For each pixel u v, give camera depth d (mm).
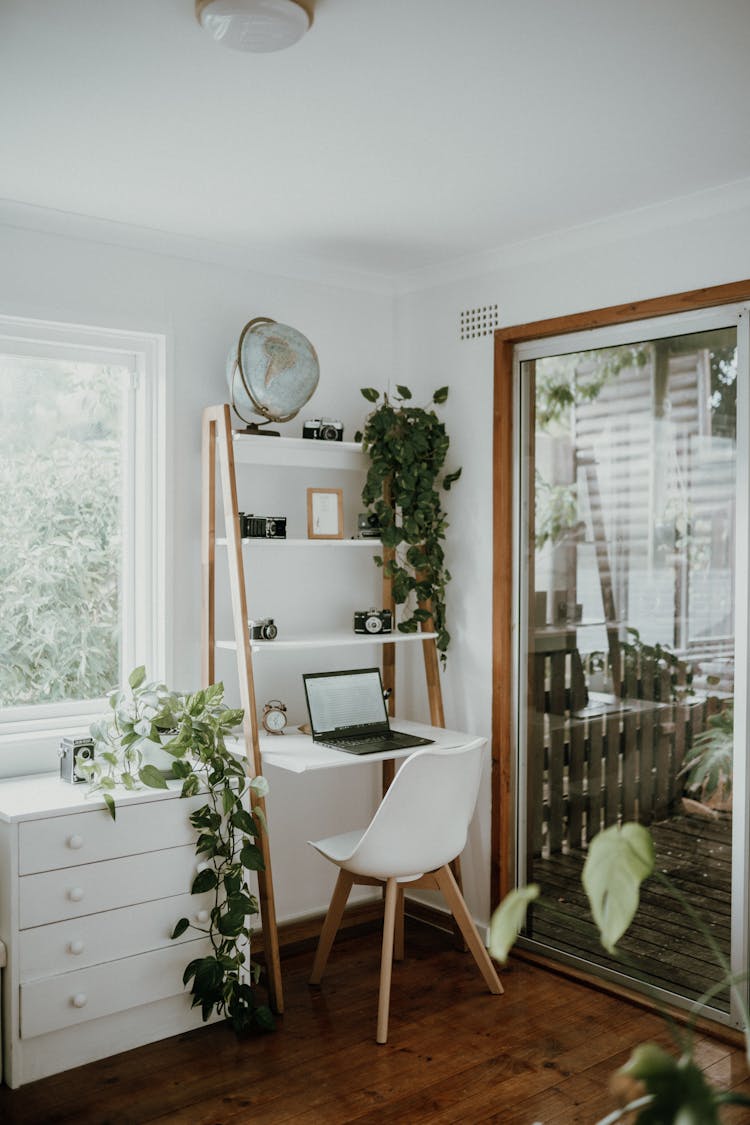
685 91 2365
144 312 3545
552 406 3705
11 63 2217
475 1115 2646
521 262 3723
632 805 3447
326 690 3619
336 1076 2852
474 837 3930
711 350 3201
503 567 3805
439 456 3947
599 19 2018
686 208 3164
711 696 3205
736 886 3123
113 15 1994
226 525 3449
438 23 2027
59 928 2840
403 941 3738
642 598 3408
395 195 3141
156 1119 2631
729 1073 2869
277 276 3895
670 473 3320
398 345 4254
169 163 2863
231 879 3125
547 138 2664
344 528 4129
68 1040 2885
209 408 3572
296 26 1964
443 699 4094
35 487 3469
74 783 3164
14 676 3432
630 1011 3271
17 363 3426
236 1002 3088
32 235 3297
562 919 3664
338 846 3342
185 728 3104
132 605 3664
